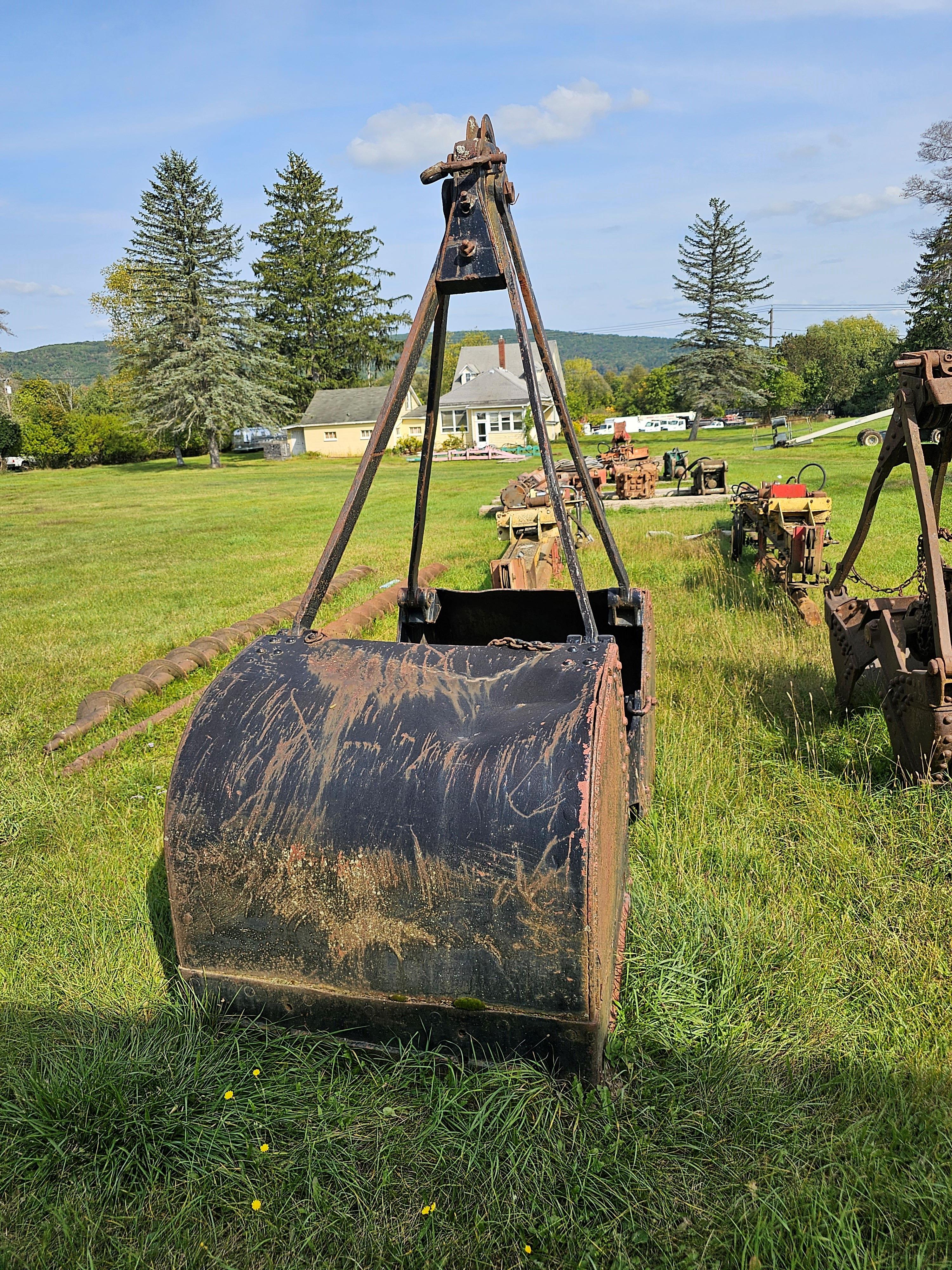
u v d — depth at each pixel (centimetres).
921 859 358
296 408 6356
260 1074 255
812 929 323
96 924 347
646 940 308
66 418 5612
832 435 4619
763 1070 258
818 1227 205
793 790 429
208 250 4606
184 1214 221
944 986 287
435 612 442
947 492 1667
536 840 229
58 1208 222
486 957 237
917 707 393
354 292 6956
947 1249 202
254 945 258
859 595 834
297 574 1278
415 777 243
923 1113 237
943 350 405
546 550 974
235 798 254
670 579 1016
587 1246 206
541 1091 242
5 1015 295
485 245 316
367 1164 233
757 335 5694
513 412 6425
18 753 571
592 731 240
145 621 993
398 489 2919
